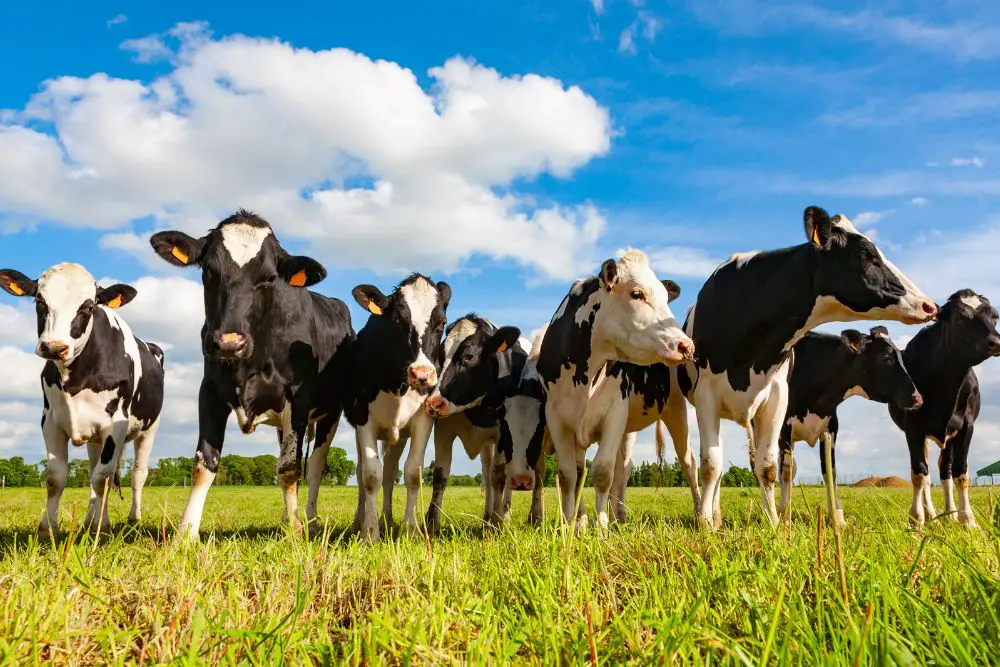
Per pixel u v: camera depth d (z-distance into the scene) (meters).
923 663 2.16
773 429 8.10
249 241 7.32
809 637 2.47
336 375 8.92
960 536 4.41
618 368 8.26
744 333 8.05
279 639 2.65
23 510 12.78
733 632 2.98
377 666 2.52
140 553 4.64
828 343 12.25
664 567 3.91
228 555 4.40
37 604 3.05
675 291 9.27
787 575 3.49
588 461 10.35
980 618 2.73
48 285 9.08
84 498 17.34
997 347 11.26
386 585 3.71
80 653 2.80
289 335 7.87
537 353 10.34
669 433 11.75
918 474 12.11
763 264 8.14
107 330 9.48
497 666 2.51
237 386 7.43
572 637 2.72
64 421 9.16
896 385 11.66
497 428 10.77
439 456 10.62
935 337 12.05
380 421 8.65
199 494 7.25
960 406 12.03
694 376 8.71
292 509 7.98
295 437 7.96
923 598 2.97
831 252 7.69
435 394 8.57
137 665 2.80
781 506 9.90
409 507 8.73
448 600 3.47
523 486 9.65
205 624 2.90
